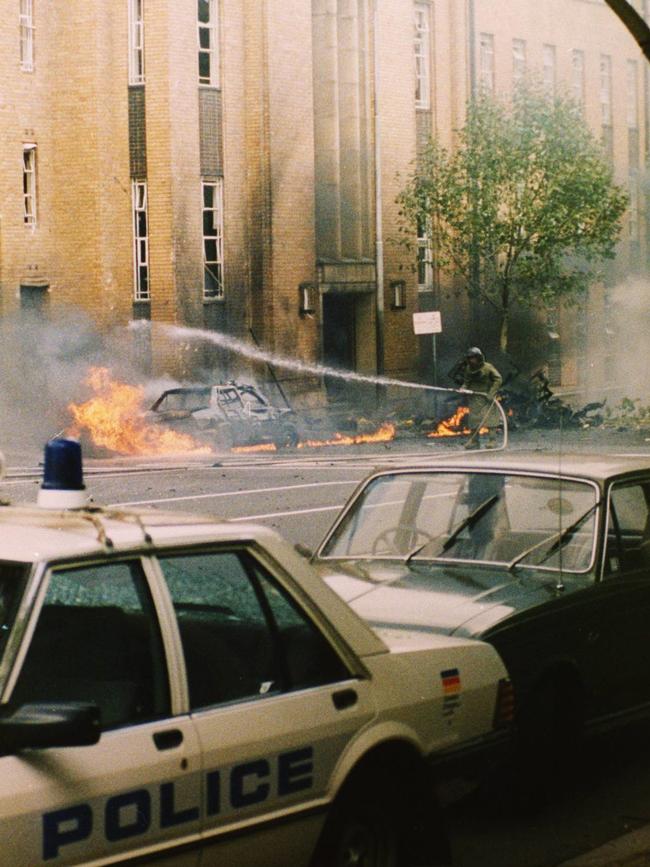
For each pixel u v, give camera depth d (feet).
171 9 126.62
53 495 18.81
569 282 146.92
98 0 123.85
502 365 147.33
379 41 149.38
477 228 141.90
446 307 159.53
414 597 27.27
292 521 63.87
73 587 16.49
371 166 149.69
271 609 18.53
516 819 26.25
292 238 139.23
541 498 30.19
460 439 118.62
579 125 144.97
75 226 125.08
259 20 135.64
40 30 122.21
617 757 30.71
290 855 17.90
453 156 145.07
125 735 16.17
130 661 16.75
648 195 200.64
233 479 82.12
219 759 16.94
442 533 30.60
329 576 29.09
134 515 18.57
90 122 124.36
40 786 15.06
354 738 18.69
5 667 15.61
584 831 25.72
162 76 126.52
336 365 149.89
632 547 29.99
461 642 21.39
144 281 128.26
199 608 17.71
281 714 17.85
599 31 189.47
